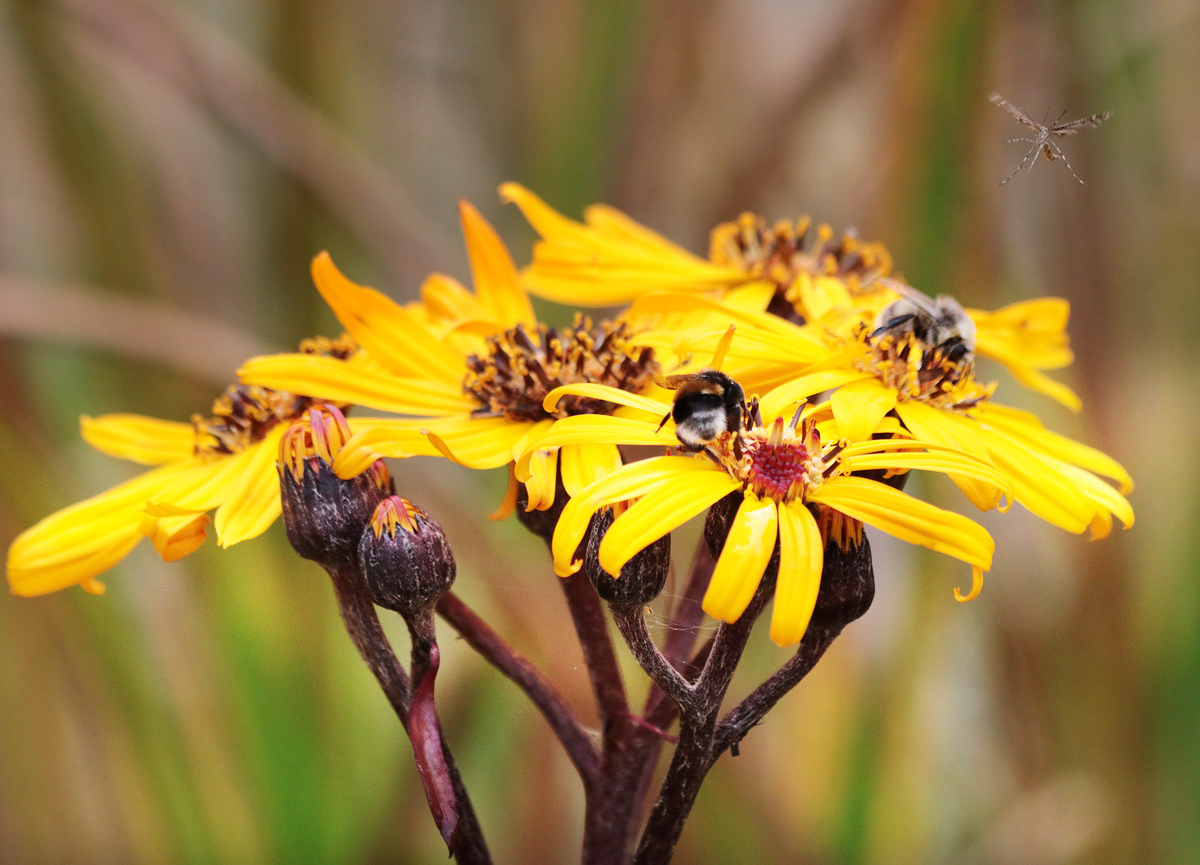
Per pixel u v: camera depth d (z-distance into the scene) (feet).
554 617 2.02
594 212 2.12
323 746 2.31
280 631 2.32
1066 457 1.92
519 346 1.95
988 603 2.54
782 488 1.80
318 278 1.95
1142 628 2.40
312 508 1.86
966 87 2.30
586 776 1.90
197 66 2.47
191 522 1.90
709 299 1.95
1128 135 2.51
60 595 2.30
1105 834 2.37
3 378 2.33
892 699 2.31
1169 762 2.38
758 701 1.85
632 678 2.03
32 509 2.35
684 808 1.85
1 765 2.42
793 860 2.30
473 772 2.32
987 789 2.57
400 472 2.28
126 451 1.99
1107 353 2.43
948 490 2.48
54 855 2.43
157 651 2.41
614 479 1.80
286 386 1.92
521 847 2.34
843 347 1.94
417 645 1.86
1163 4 2.52
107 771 2.43
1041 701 2.44
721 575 1.76
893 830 2.31
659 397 1.93
